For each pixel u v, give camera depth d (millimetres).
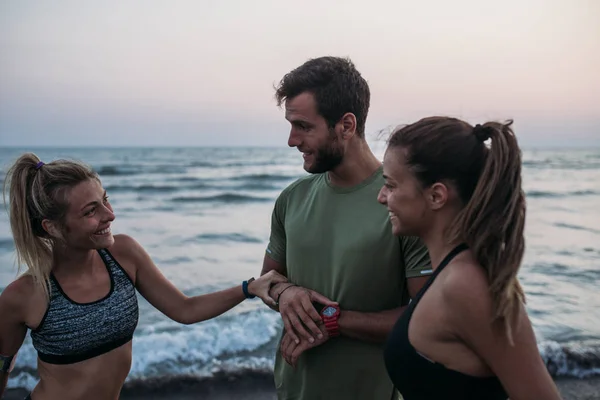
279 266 2555
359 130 2141
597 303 7688
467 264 1381
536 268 9992
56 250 2113
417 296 1510
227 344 5801
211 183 28625
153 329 6270
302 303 2145
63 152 60250
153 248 12406
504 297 1291
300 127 2086
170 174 32812
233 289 2449
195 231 14984
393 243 2057
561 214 17406
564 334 6184
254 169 36844
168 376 4836
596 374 4922
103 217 2057
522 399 1324
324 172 2230
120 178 30359
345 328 2084
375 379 2148
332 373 2180
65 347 2092
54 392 2113
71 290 2098
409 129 1518
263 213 19141
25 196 2000
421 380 1451
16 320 2070
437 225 1505
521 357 1312
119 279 2230
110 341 2168
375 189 2146
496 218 1344
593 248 11789
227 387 4668
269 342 5871
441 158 1438
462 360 1377
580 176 29375
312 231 2236
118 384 2232
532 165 35906
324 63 2068
